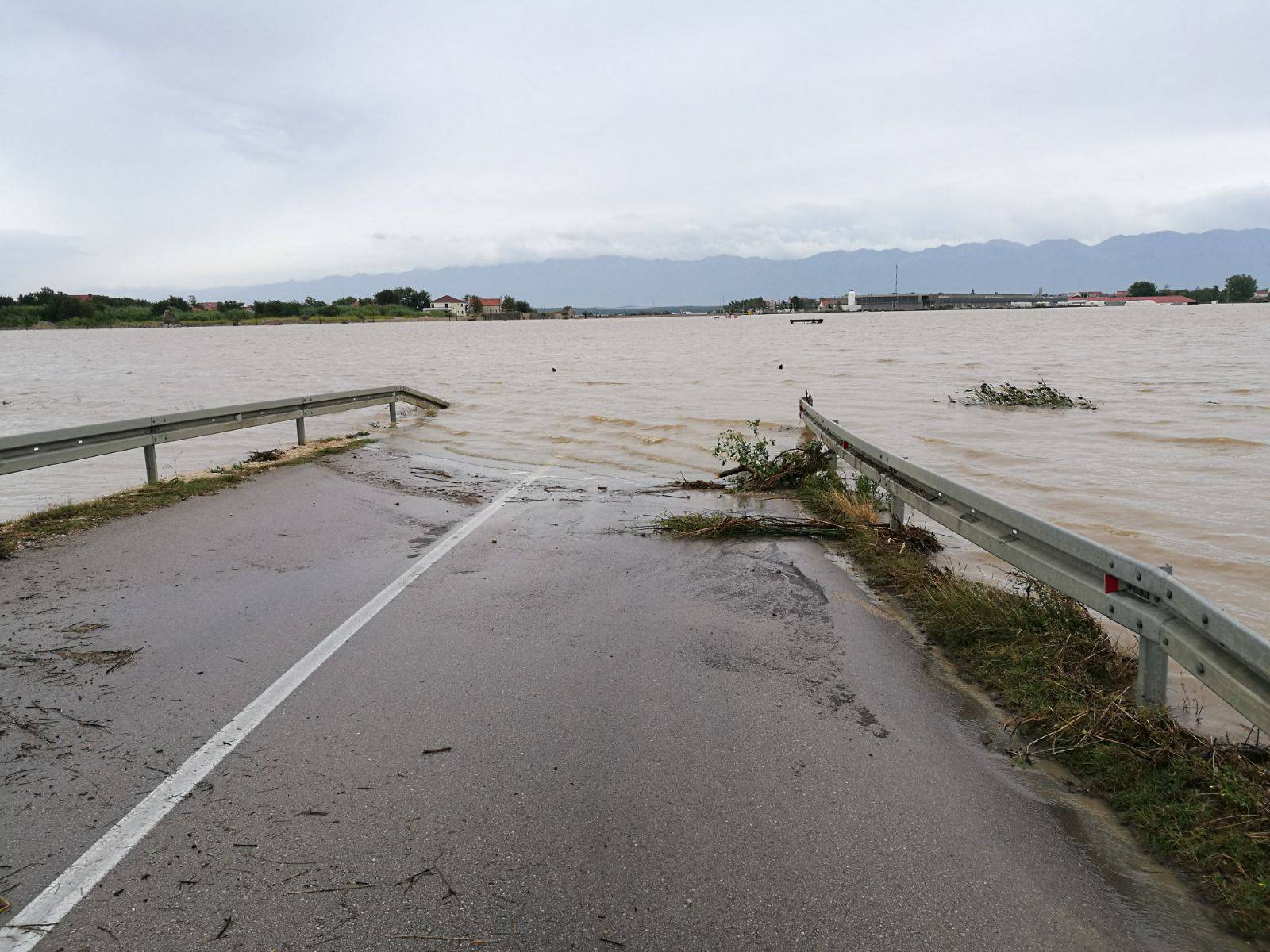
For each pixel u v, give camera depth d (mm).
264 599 5887
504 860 2920
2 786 3375
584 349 62656
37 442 8055
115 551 7031
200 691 4320
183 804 3258
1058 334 73188
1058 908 2699
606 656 4871
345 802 3279
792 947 2508
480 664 4727
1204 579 7293
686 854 2965
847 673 4684
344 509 9055
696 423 17750
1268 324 91125
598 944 2516
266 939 2535
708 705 4215
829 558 7316
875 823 3168
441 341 88812
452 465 12742
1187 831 3061
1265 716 2932
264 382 32000
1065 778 3557
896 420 18078
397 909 2668
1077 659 4578
